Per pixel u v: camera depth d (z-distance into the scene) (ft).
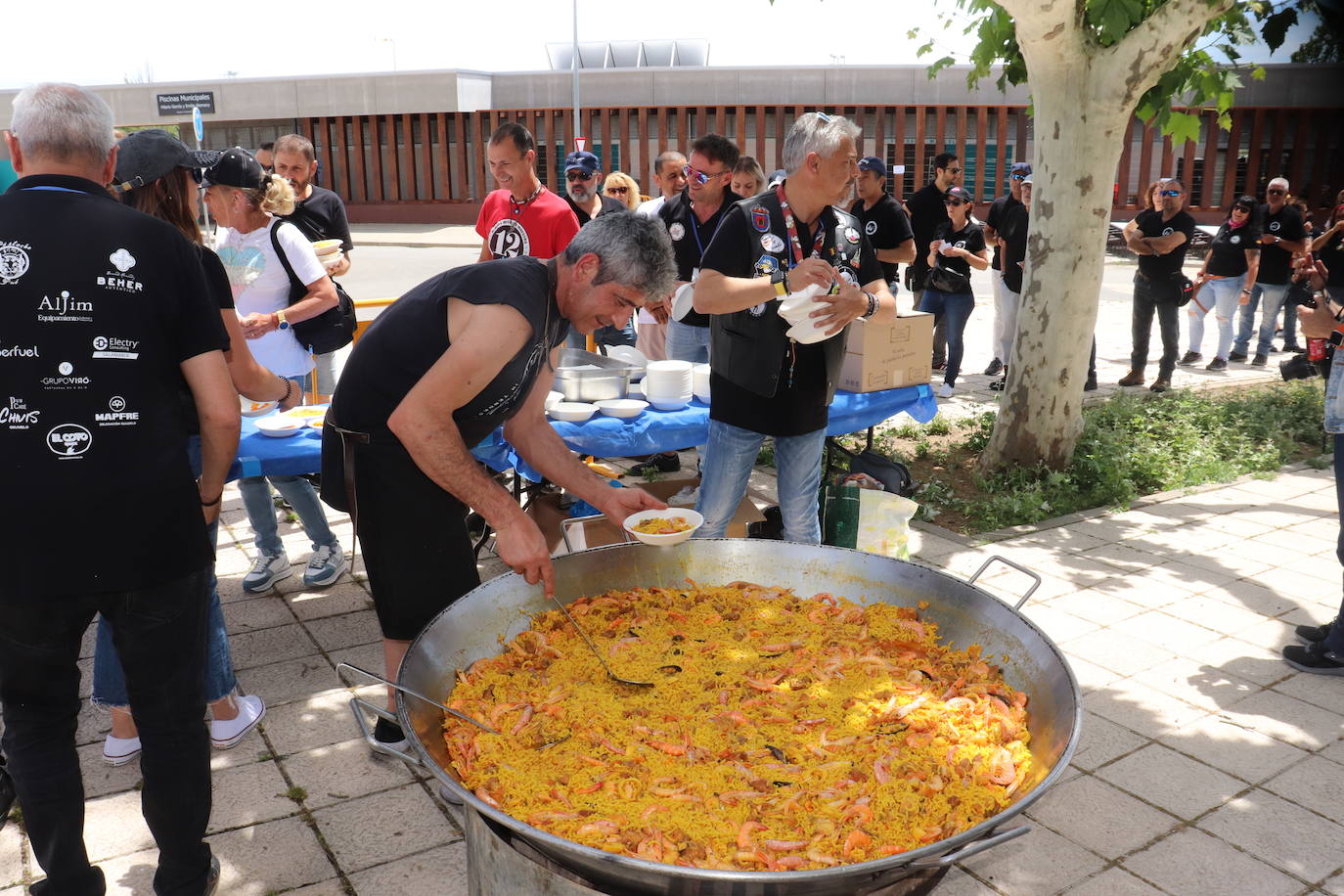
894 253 24.32
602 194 25.25
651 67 101.19
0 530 6.56
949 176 29.35
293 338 14.75
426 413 7.58
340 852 9.20
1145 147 93.97
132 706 7.49
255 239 14.21
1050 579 15.96
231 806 9.88
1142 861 9.14
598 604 8.77
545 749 6.84
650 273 7.84
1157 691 12.30
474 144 106.63
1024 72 22.74
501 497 7.95
